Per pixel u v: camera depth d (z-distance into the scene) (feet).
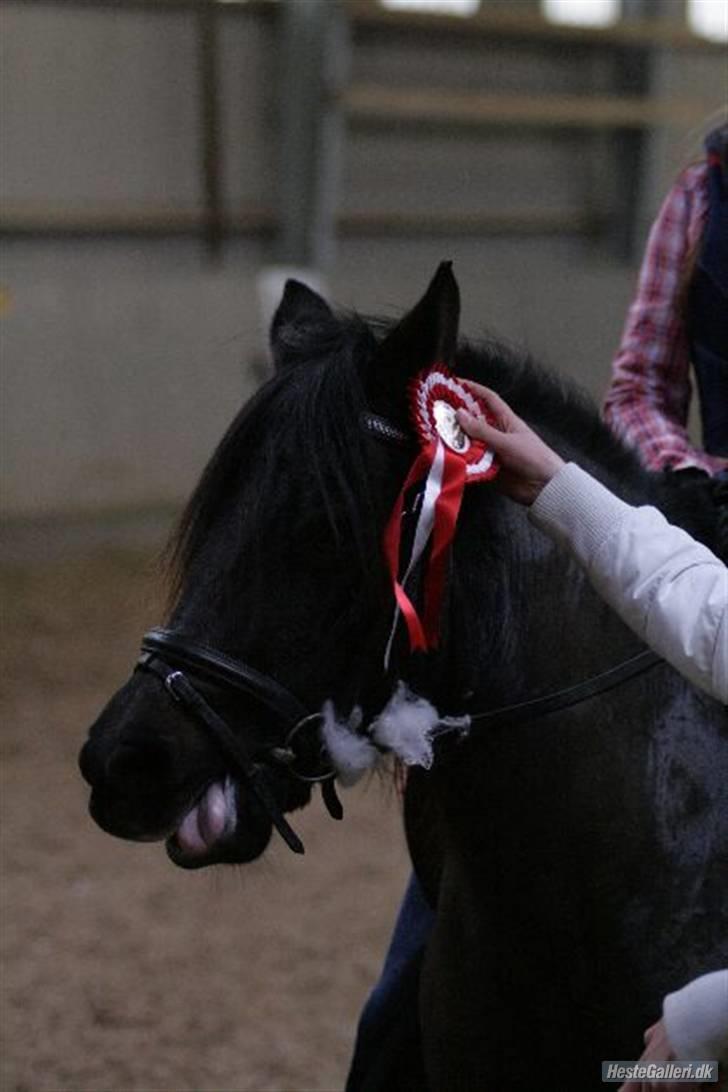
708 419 12.93
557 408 11.38
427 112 56.18
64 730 33.88
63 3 49.57
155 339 50.65
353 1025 21.50
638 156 61.05
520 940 10.95
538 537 10.83
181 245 53.57
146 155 51.96
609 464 11.44
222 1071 20.24
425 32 56.90
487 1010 11.23
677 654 9.25
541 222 60.70
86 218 51.21
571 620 10.85
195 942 24.09
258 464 9.92
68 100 50.29
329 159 54.03
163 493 51.19
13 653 38.68
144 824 9.80
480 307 58.18
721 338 12.74
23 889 25.95
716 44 62.39
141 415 50.67
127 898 25.71
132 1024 21.45
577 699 10.75
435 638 10.17
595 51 61.00
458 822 11.10
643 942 10.65
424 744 10.21
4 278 50.47
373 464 9.91
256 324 51.31
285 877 26.78
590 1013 10.84
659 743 10.85
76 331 49.47
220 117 52.90
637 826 10.69
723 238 12.64
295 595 9.84
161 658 9.92
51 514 49.37
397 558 9.80
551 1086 11.18
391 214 57.47
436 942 11.76
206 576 9.92
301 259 54.60
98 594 43.68
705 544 11.42
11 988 22.44
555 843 10.73
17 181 50.06
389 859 27.78
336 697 10.03
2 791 30.40
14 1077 20.01
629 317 13.42
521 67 59.72
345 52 53.88
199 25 51.65
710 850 10.72
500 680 10.68
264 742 9.95
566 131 60.59
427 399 10.03
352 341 10.30
